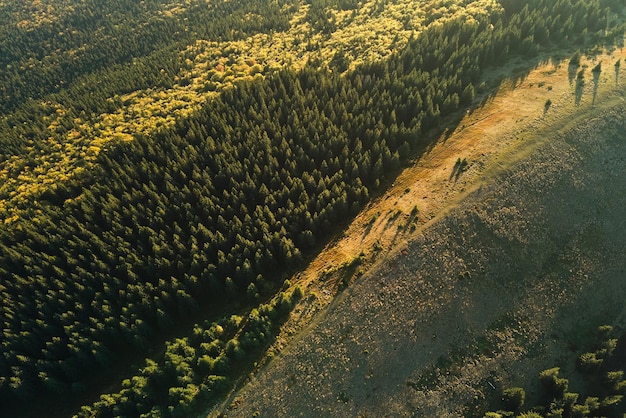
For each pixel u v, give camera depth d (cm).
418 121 8306
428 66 9662
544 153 7456
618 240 7175
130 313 6750
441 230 6700
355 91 8981
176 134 9431
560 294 6694
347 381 5734
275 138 8562
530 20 9844
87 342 6606
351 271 6475
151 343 6956
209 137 8694
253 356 5947
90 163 9544
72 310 7094
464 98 8825
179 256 7156
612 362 6525
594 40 9575
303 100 9081
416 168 7869
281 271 7138
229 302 7075
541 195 7144
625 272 7056
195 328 6297
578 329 6600
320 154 8212
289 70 10119
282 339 6003
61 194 9112
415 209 6938
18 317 7088
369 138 8225
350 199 7656
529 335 6359
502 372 6062
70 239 7938
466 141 7944
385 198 7531
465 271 6512
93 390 6738
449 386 5869
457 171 7419
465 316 6288
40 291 7350
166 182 8175
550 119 7894
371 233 6962
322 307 6209
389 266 6425
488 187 7094
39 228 8212
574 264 6900
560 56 9331
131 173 8719
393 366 5872
